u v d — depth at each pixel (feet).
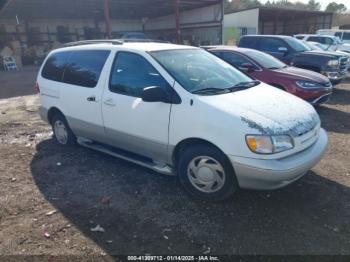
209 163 11.41
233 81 13.79
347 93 33.63
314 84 23.34
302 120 11.35
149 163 13.56
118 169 14.84
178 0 77.66
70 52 16.55
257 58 25.98
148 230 10.29
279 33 138.21
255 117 10.64
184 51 14.43
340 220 10.60
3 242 9.86
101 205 11.80
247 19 105.19
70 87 16.02
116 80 13.94
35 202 12.16
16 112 27.43
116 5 84.94
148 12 102.58
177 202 11.86
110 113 14.03
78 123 16.05
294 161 10.46
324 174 13.96
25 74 59.72
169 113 11.89
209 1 83.66
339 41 60.08
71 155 16.67
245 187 10.87
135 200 12.08
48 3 73.97
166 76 12.28
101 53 14.84
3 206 11.92
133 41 15.96
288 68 26.09
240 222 10.59
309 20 127.34
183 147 12.16
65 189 13.10
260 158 10.21
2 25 85.35
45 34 96.07
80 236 10.07
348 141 18.28
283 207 11.39
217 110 10.92
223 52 26.99
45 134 20.61
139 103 12.83
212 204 11.67
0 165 15.69
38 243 9.79
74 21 103.71
